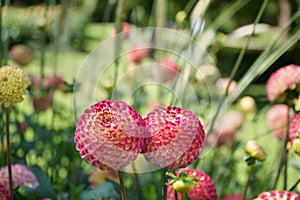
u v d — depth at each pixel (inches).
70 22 57.3
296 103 41.3
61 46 58.3
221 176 48.1
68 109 60.1
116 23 41.1
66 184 45.7
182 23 52.0
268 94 42.3
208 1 45.9
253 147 35.5
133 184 43.6
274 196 29.4
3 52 47.0
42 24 55.2
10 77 31.3
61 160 50.9
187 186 27.5
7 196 33.5
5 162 44.3
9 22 49.0
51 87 54.9
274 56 45.3
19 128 49.5
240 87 44.4
